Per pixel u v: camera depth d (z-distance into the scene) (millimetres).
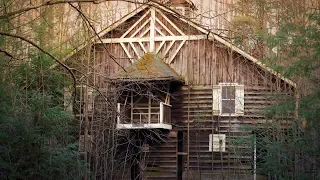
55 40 22297
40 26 17469
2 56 16219
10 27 16484
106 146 20188
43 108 15719
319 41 15203
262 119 21531
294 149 16734
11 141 14750
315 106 15086
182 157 22844
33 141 14953
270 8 21422
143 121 21516
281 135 18078
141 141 22375
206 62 22547
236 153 20484
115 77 20688
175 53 22844
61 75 19062
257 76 21891
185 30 22922
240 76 22078
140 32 23344
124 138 21562
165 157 22047
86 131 17938
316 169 16062
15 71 17375
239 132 21688
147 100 21875
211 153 21797
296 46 15672
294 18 18484
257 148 21469
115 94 18484
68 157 15844
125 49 23234
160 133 22000
